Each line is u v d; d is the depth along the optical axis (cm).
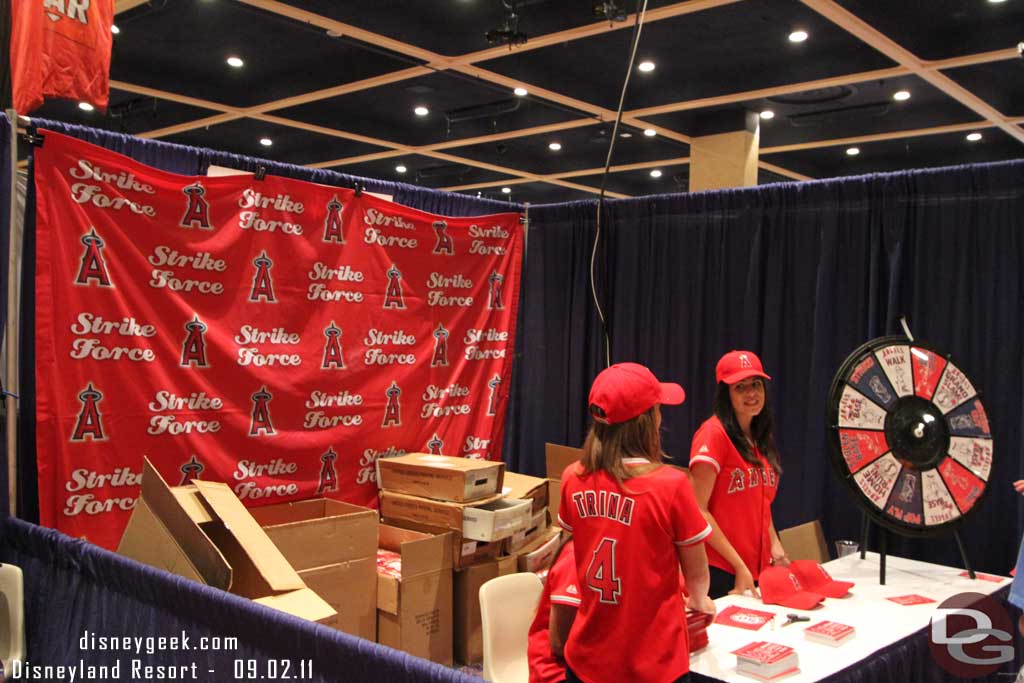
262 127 815
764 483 322
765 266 419
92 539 318
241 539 296
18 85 292
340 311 398
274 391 373
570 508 223
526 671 280
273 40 581
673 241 448
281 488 377
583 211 479
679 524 210
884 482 313
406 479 405
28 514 313
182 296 344
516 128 764
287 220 377
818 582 301
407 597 365
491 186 1062
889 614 281
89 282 316
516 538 411
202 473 350
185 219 344
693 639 244
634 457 218
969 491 321
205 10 523
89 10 302
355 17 509
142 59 628
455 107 736
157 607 252
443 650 380
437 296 443
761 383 316
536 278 496
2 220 296
